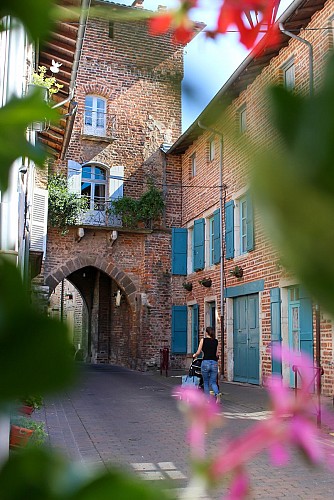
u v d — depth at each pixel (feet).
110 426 28.53
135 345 61.98
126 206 61.21
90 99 63.31
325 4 36.47
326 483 17.88
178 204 64.54
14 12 0.99
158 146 65.00
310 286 0.81
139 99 64.64
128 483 0.88
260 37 1.45
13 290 0.86
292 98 0.82
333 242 0.80
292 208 0.81
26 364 0.82
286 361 1.64
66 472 0.91
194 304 60.80
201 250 58.54
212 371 36.11
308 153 0.80
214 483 1.17
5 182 1.07
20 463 0.91
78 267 60.39
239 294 49.49
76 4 1.32
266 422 1.26
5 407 0.82
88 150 62.34
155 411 33.65
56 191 58.03
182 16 1.38
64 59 29.04
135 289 62.23
